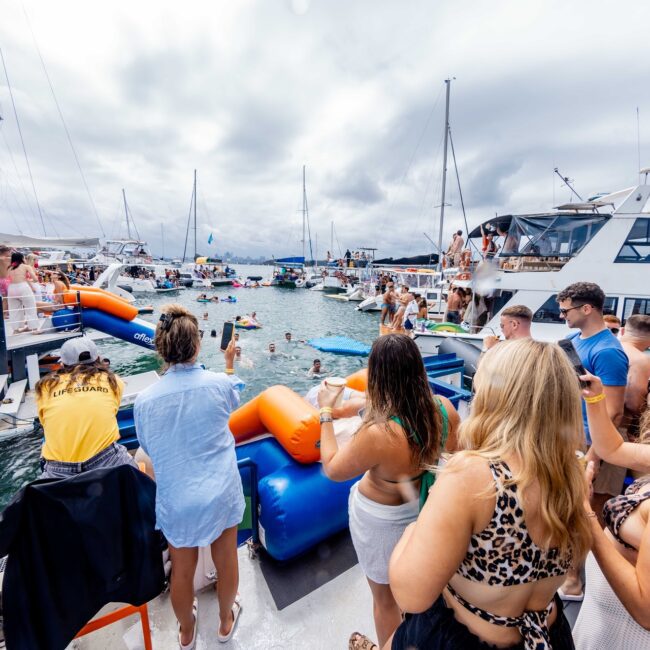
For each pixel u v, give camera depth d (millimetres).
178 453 1705
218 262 52594
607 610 1296
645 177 7500
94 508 1528
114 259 39250
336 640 2047
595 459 2217
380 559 1565
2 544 1339
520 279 8484
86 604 1560
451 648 948
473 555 909
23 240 15273
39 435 6422
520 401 916
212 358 13367
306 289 44531
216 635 2051
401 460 1441
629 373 2389
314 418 2617
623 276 7695
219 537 1854
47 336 8547
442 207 19734
